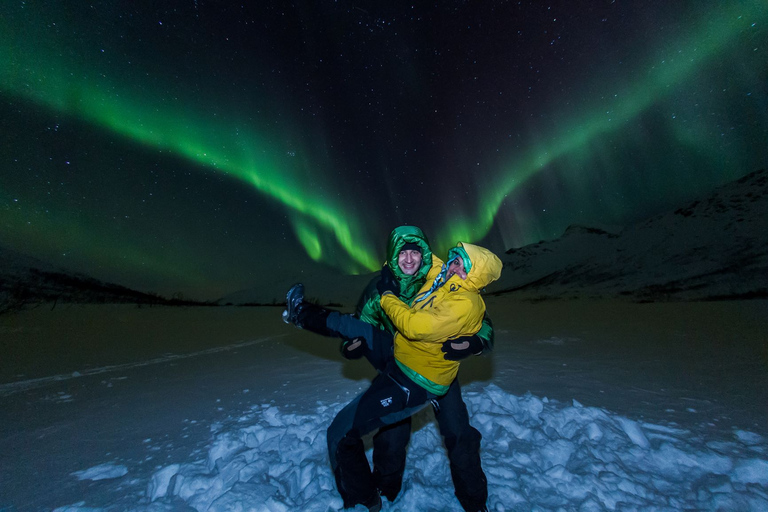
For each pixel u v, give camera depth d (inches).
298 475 83.0
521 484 78.7
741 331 283.4
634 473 82.3
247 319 557.0
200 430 115.9
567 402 128.1
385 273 77.5
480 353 64.7
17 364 228.7
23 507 76.9
